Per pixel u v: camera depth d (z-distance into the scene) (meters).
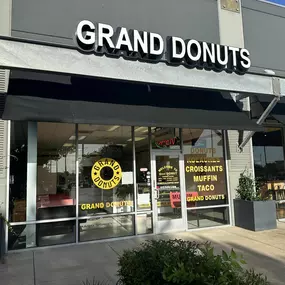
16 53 5.09
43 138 6.54
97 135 7.09
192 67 6.57
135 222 7.17
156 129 7.66
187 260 2.56
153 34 6.26
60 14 6.75
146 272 2.57
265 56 8.98
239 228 7.81
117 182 7.16
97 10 7.07
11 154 6.22
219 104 7.22
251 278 2.35
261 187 8.88
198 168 7.98
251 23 8.94
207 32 8.24
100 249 6.13
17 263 5.31
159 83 6.23
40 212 6.38
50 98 5.53
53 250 6.12
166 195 7.56
